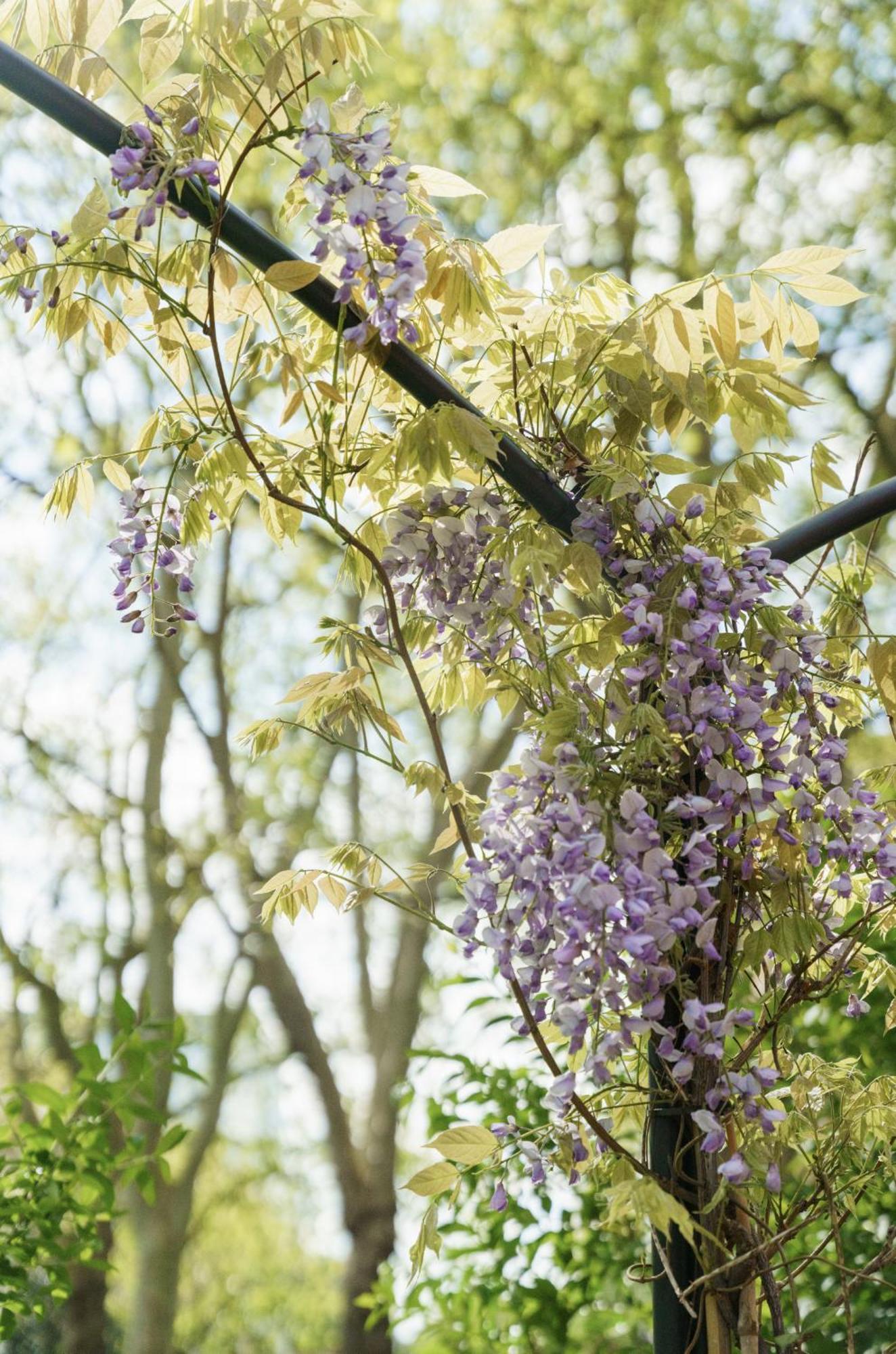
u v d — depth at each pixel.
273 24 2.49
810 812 2.52
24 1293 3.21
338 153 2.43
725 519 2.55
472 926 2.39
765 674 2.52
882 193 9.66
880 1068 3.29
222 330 4.37
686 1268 2.51
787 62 9.80
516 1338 3.51
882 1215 3.16
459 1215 3.50
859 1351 3.01
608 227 10.07
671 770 2.49
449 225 10.12
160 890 11.96
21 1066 13.05
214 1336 17.42
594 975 2.35
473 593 2.59
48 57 2.54
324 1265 18.30
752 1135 2.44
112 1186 3.22
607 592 2.60
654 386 2.66
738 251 9.88
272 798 12.33
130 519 2.62
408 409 2.72
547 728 2.45
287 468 2.69
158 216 2.51
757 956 2.52
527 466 2.57
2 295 2.53
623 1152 2.47
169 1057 3.28
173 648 11.87
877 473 9.27
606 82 9.87
